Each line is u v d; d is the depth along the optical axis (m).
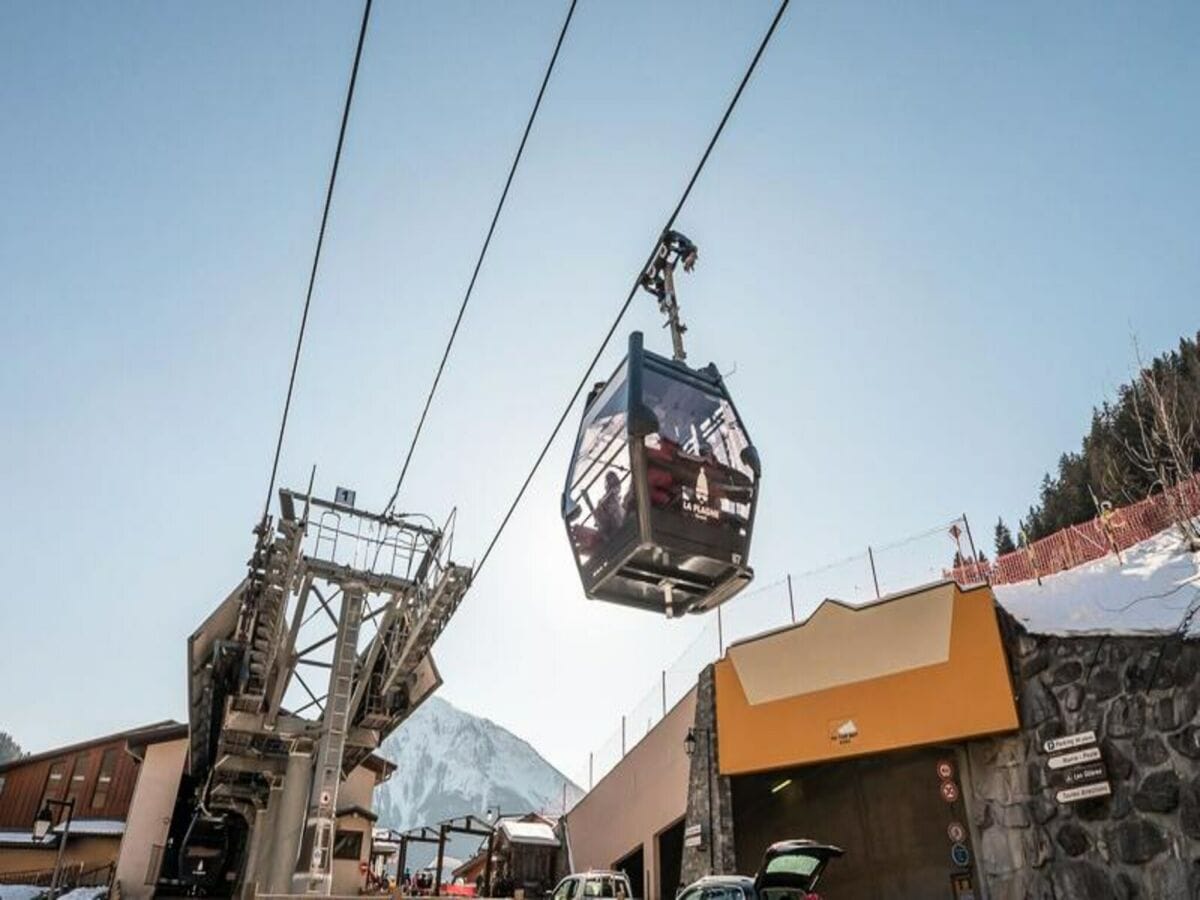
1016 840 16.77
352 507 23.67
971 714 17.80
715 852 21.91
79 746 48.22
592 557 7.31
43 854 42.56
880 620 19.86
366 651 26.12
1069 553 22.50
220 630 30.08
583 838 33.81
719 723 22.41
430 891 38.38
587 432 7.95
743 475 7.39
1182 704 14.32
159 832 38.09
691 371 7.71
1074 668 16.52
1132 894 14.23
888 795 19.55
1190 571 16.61
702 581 7.36
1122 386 28.55
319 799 20.64
